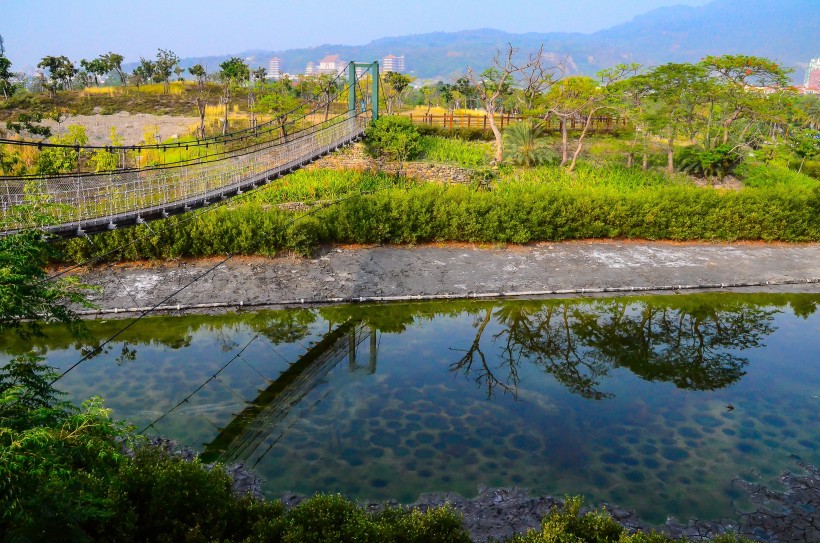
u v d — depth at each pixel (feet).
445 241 78.69
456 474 31.83
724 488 30.73
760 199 83.51
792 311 62.64
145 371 45.34
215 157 100.99
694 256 77.61
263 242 69.77
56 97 175.73
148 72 216.54
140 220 49.60
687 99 107.34
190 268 66.59
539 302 64.34
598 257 75.66
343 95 187.83
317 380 44.37
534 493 30.14
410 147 101.14
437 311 61.52
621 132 118.73
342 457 33.42
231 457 33.24
